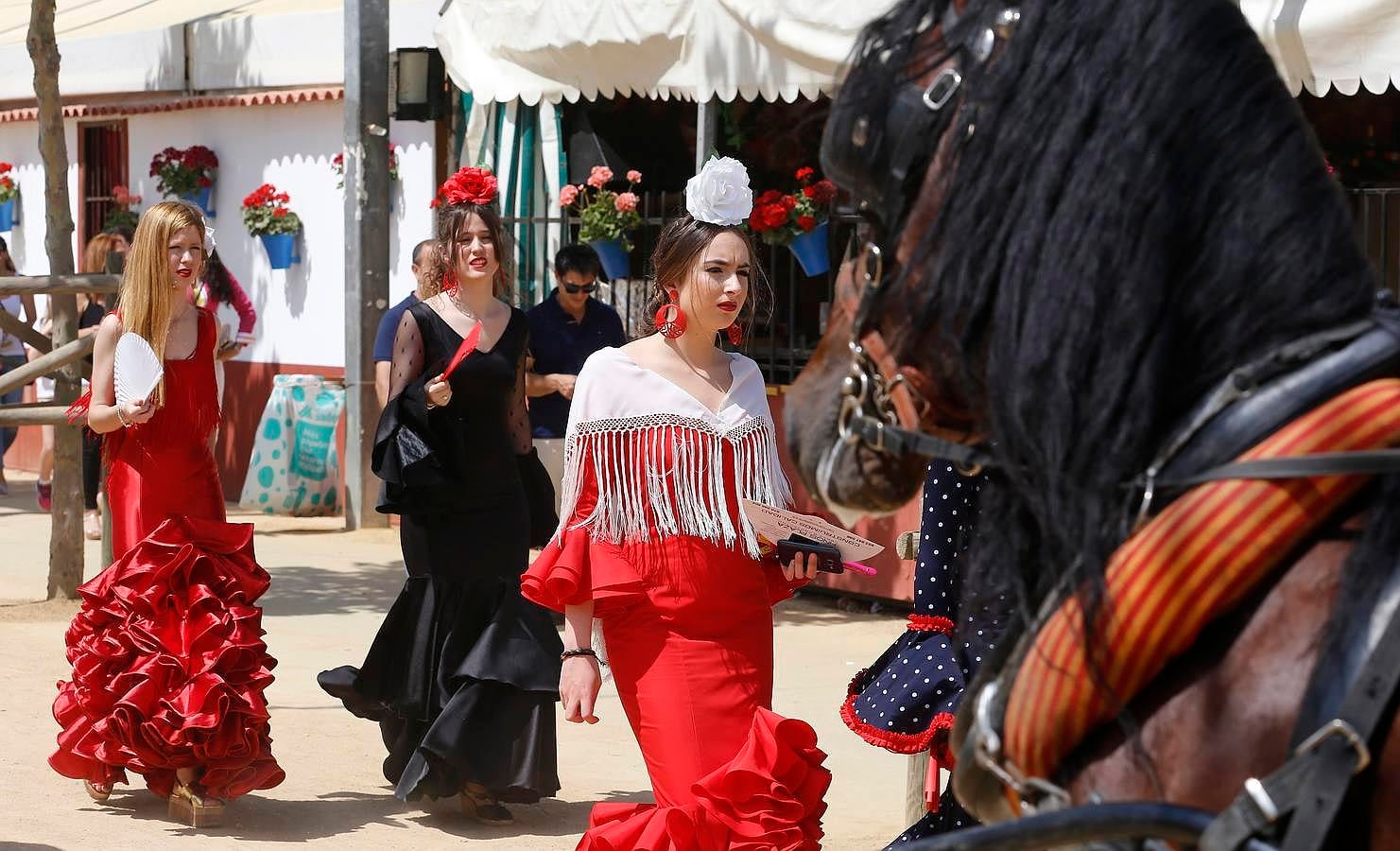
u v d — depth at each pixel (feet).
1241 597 5.92
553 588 12.96
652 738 12.78
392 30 38.01
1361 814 5.55
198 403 17.48
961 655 11.46
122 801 17.85
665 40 28.40
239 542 17.37
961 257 6.35
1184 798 5.93
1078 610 6.14
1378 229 26.30
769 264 31.27
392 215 38.86
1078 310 6.02
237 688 16.90
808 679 24.21
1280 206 5.97
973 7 6.55
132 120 47.55
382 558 34.04
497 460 17.76
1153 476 6.06
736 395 13.32
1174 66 6.04
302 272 41.60
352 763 19.63
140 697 16.61
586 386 13.23
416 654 17.58
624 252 31.48
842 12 25.08
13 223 53.57
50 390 52.19
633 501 12.95
